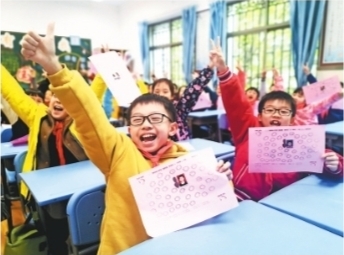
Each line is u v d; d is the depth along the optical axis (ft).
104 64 3.88
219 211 2.41
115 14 25.66
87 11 24.08
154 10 22.21
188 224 2.34
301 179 3.77
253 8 16.47
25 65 18.79
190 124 11.78
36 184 3.97
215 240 2.12
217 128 11.38
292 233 2.19
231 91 4.56
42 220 4.53
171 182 2.43
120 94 3.81
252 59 16.97
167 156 3.22
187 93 6.47
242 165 4.39
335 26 12.87
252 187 4.24
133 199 2.78
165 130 3.26
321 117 8.80
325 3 13.07
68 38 20.79
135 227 2.73
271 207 2.72
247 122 4.58
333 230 2.29
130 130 3.27
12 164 6.43
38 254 4.83
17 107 5.90
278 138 3.28
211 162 2.51
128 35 25.36
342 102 9.21
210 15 17.85
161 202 2.38
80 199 3.31
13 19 20.71
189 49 19.66
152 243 2.12
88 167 4.74
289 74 15.21
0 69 6.07
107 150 2.86
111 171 2.90
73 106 2.67
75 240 3.30
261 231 2.23
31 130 5.69
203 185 2.45
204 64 19.07
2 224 6.37
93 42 24.66
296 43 14.20
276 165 3.35
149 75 23.94
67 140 5.52
